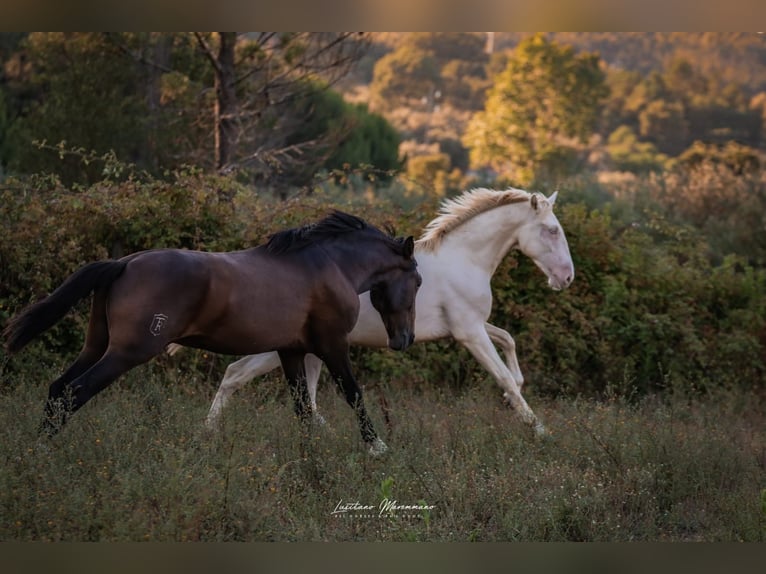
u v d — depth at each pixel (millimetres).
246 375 12031
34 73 34531
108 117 24266
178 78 25094
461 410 12711
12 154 31688
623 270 17188
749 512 9312
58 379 9828
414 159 74250
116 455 9203
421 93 113750
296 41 22422
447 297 12773
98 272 9625
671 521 9594
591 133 84812
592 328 16453
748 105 110625
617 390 16312
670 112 105562
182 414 11133
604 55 128875
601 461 10805
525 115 73500
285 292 10523
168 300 9703
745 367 17281
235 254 10516
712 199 30266
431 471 10062
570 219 17078
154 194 14766
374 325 12398
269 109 25016
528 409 12586
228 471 8812
